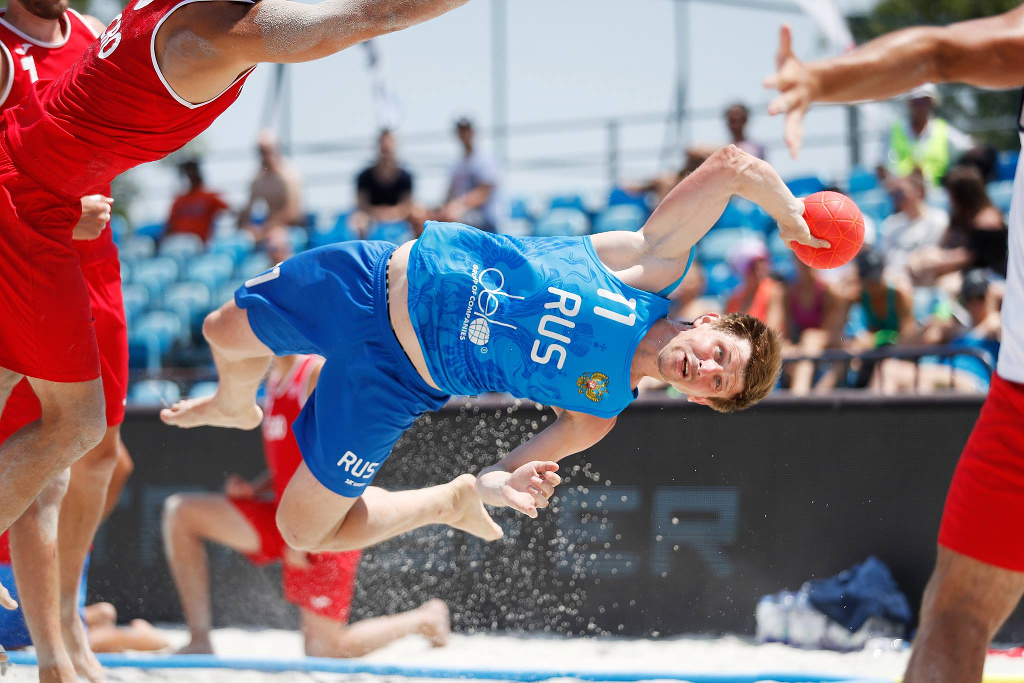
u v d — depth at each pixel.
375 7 3.74
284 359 6.76
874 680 5.15
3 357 4.19
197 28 3.86
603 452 7.98
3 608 6.21
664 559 7.81
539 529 8.00
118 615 8.57
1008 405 3.53
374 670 5.58
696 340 4.31
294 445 6.66
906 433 7.53
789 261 12.06
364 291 4.55
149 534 8.59
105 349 5.33
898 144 13.09
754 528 7.71
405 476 8.09
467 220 12.37
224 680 5.39
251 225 14.55
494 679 5.49
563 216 13.80
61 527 5.34
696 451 7.83
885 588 7.35
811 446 7.67
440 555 8.05
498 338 4.36
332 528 4.84
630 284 4.39
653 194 13.07
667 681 5.27
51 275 4.11
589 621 7.84
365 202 13.04
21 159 4.07
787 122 3.79
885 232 10.89
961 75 3.87
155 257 14.32
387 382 4.54
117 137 4.03
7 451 4.22
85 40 5.01
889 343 9.02
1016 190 3.64
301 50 3.81
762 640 7.48
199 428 8.59
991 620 3.56
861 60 3.84
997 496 3.49
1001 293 9.04
